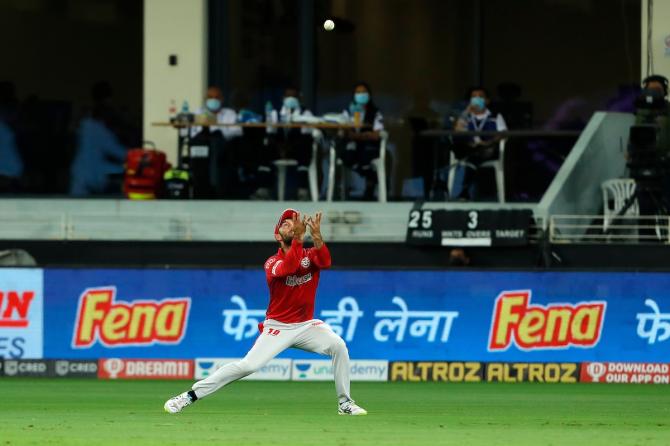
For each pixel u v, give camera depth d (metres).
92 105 91.31
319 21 90.50
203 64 88.56
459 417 47.53
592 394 61.31
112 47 91.31
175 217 80.88
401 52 90.69
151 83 88.56
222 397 58.41
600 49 89.81
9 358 70.19
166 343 70.06
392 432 40.53
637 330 69.12
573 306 69.31
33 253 79.69
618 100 89.69
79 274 70.19
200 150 82.94
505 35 90.38
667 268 72.81
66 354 70.06
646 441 38.47
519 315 69.44
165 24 88.50
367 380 69.69
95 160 91.12
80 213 82.19
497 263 77.50
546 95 90.19
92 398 57.53
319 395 59.78
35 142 91.62
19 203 83.56
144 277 70.12
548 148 88.12
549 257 76.25
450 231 77.19
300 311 44.91
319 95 90.69
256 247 78.56
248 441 37.31
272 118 82.56
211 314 70.00
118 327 70.06
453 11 90.56
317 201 82.12
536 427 43.19
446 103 90.75
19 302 70.25
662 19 85.19
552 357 69.25
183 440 37.62
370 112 83.06
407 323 69.88
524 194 88.00
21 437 38.53
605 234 78.50
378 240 79.75
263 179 85.00
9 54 91.44
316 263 44.56
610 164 82.56
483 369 69.44
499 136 82.00
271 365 69.69
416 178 89.88
